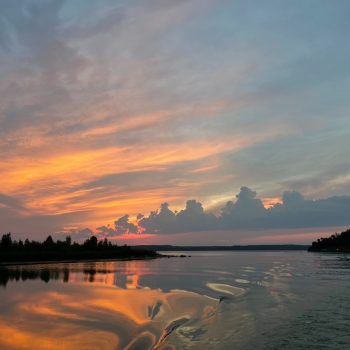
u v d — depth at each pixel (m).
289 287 42.69
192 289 40.38
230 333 20.58
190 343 18.38
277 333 20.69
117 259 151.50
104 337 18.20
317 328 21.83
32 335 17.98
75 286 39.91
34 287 38.44
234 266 91.88
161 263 113.75
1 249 130.75
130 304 28.28
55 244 159.62
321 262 111.06
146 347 17.19
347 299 33.03
